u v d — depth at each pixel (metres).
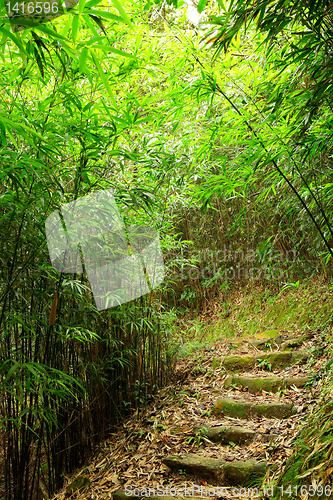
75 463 2.41
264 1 1.47
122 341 2.81
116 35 2.01
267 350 3.60
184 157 2.66
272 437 2.18
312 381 2.71
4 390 1.91
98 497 2.06
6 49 1.88
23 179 1.71
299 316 3.89
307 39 1.64
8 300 1.90
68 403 2.31
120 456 2.42
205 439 2.38
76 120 1.86
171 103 2.17
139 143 2.55
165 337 3.43
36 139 1.66
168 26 2.09
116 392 2.79
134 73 2.11
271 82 2.07
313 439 1.74
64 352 2.25
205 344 4.27
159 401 3.06
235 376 3.18
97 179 2.10
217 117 2.36
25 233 1.78
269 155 1.94
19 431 2.06
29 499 2.16
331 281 3.84
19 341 1.99
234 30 1.59
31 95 2.04
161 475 2.16
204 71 2.03
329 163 2.50
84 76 1.85
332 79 1.54
